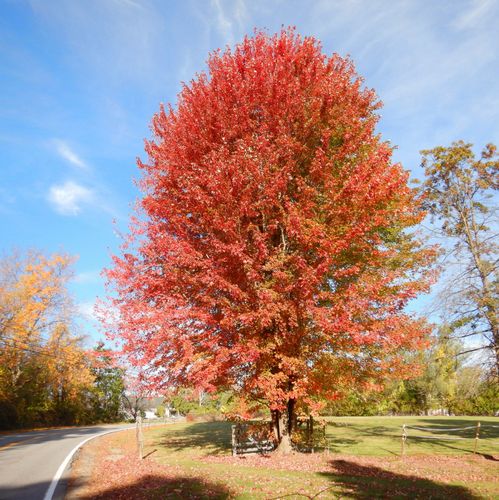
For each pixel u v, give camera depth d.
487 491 8.57
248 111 11.91
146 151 13.48
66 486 9.23
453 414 43.09
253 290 10.71
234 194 10.92
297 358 11.20
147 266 12.16
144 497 8.02
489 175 20.27
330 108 12.16
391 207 11.99
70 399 40.38
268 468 10.84
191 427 28.14
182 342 10.87
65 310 36.56
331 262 10.38
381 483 9.12
